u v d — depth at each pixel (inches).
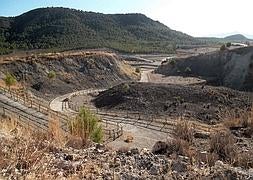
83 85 3518.7
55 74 3373.5
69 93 3154.5
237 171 266.2
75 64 3836.1
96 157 297.7
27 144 260.8
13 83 2443.4
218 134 442.0
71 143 347.3
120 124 1676.9
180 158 312.8
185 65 4566.9
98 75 3846.0
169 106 2161.7
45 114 1455.5
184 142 403.5
